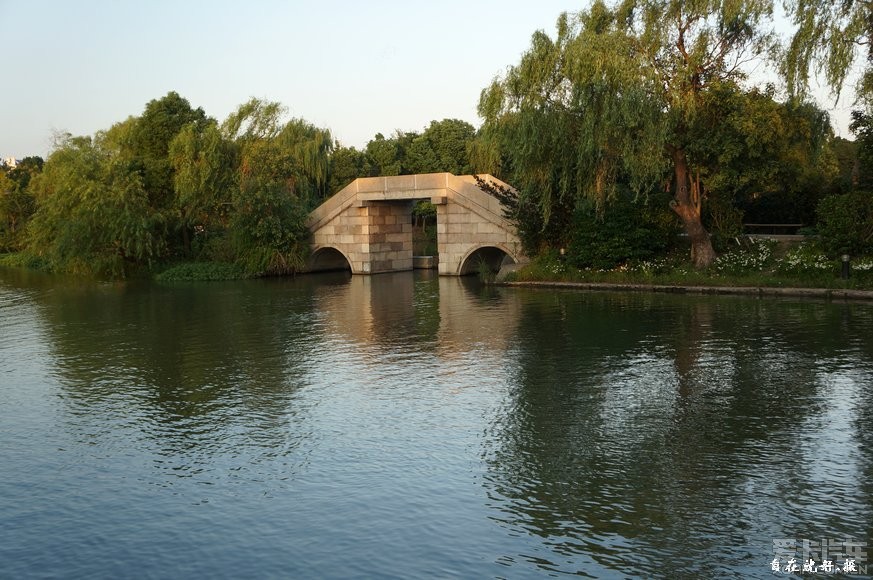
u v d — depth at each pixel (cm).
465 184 4878
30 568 1068
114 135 6750
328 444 1521
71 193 5738
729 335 2448
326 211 5616
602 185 3806
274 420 1691
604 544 1084
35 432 1664
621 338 2475
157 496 1296
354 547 1095
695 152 3606
